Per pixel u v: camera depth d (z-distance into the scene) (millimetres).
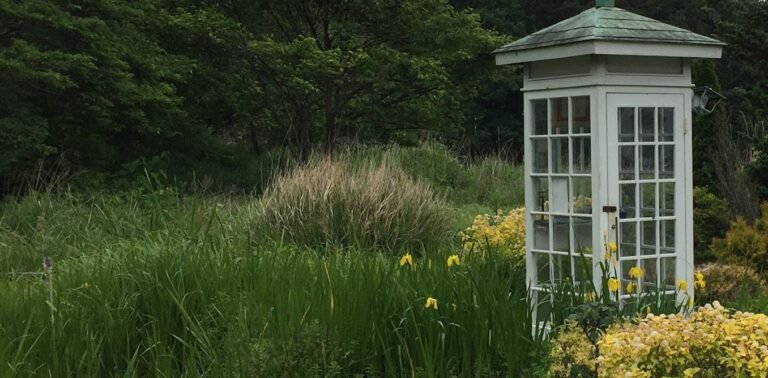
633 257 5348
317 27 16062
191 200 10461
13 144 11164
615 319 3814
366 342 4336
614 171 5215
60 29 12086
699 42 5324
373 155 14938
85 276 5723
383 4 14898
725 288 6336
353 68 14578
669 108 5449
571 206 5430
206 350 4492
